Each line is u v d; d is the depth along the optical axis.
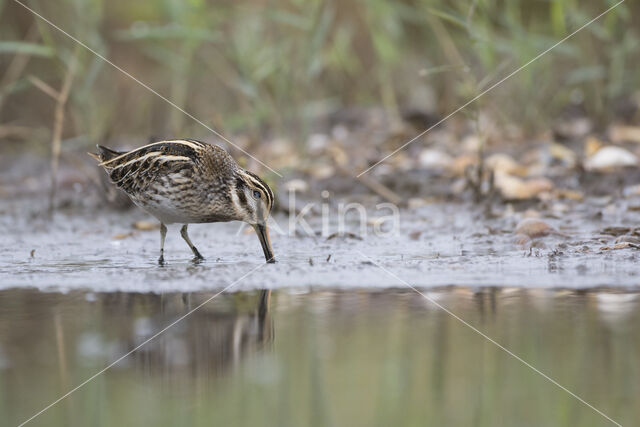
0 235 13.74
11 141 22.06
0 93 18.95
